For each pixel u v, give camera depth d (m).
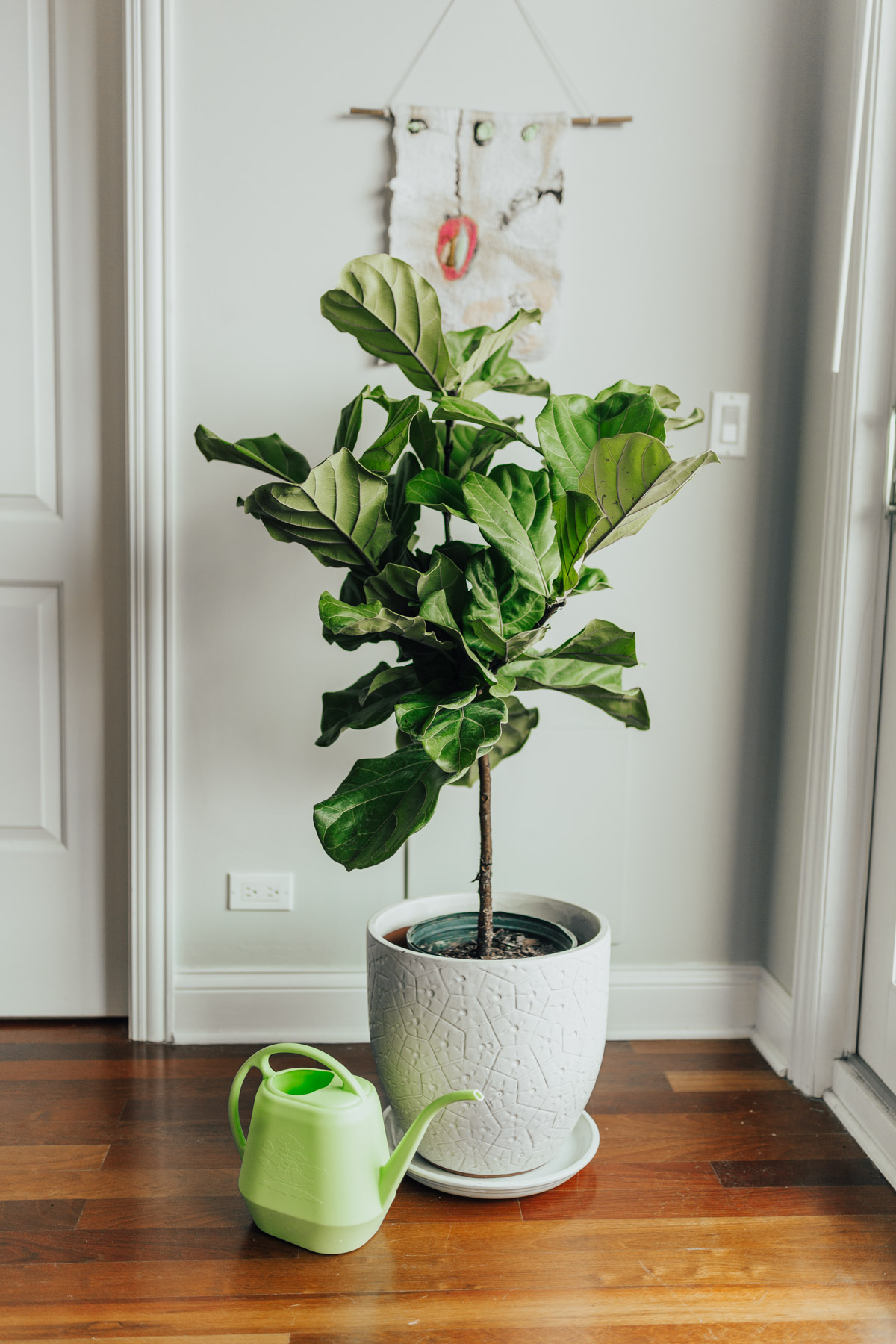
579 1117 1.37
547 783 1.77
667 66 1.66
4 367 1.70
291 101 1.63
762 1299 1.13
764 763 1.80
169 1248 1.20
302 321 1.67
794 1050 1.64
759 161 1.69
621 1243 1.22
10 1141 1.41
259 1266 1.17
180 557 1.69
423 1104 1.26
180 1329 1.06
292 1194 1.17
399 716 1.14
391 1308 1.10
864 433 1.50
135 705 1.69
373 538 1.24
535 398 1.69
